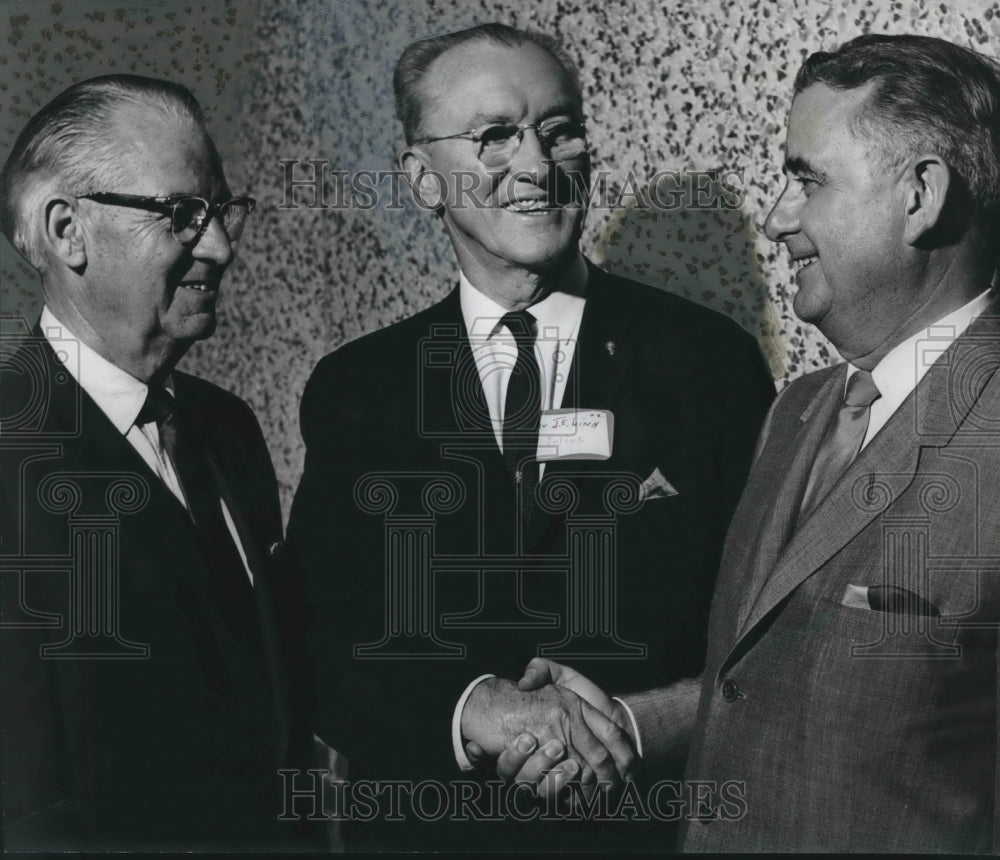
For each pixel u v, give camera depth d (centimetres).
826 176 184
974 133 178
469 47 200
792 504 183
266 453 203
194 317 201
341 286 203
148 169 198
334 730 200
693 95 199
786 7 197
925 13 193
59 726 200
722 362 196
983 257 179
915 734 171
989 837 171
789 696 177
